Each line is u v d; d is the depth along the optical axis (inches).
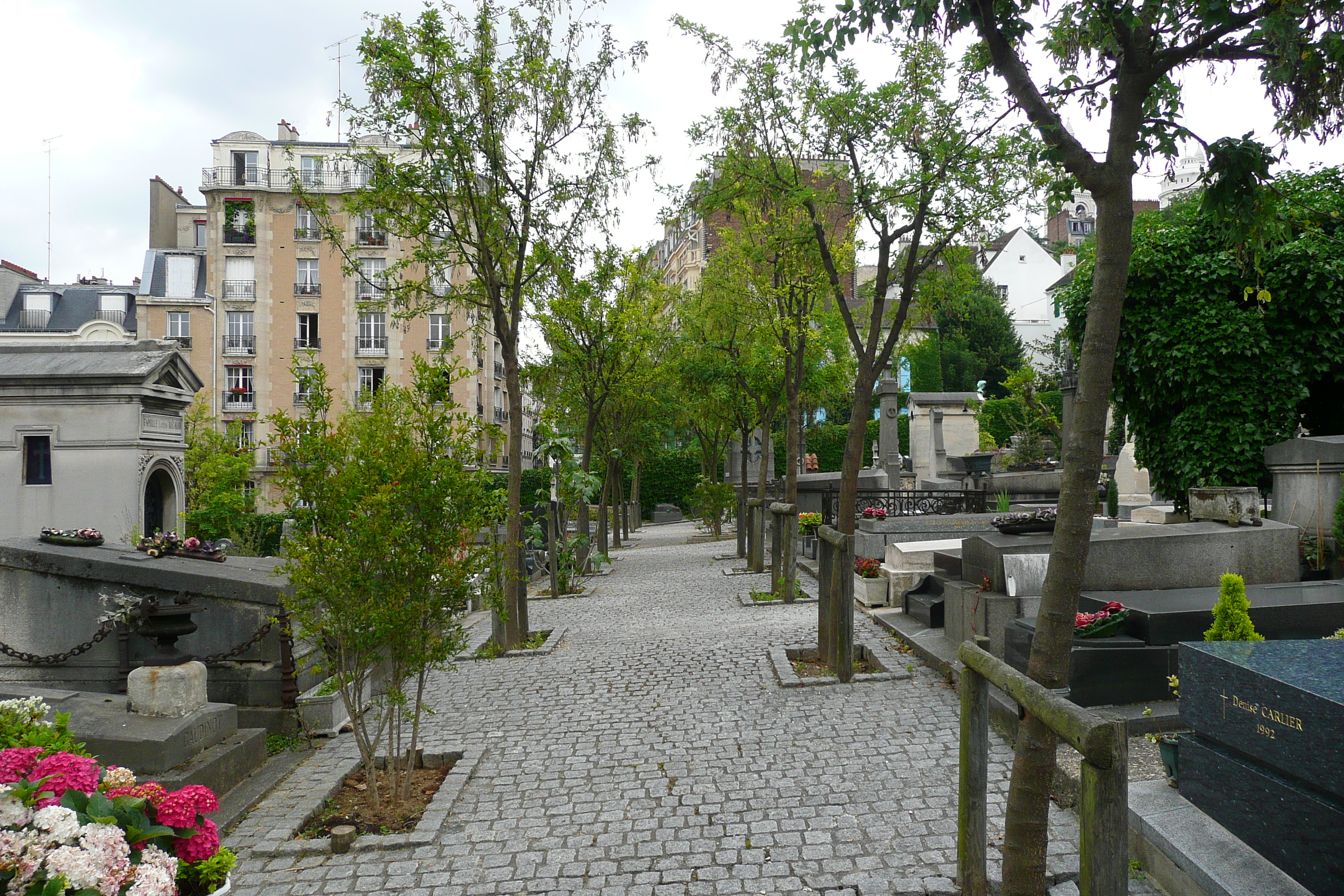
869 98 459.8
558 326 810.2
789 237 554.6
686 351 963.3
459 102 468.4
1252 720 155.6
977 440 1626.5
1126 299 525.3
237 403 1796.3
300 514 221.1
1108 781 113.0
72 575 317.1
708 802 225.8
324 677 328.2
